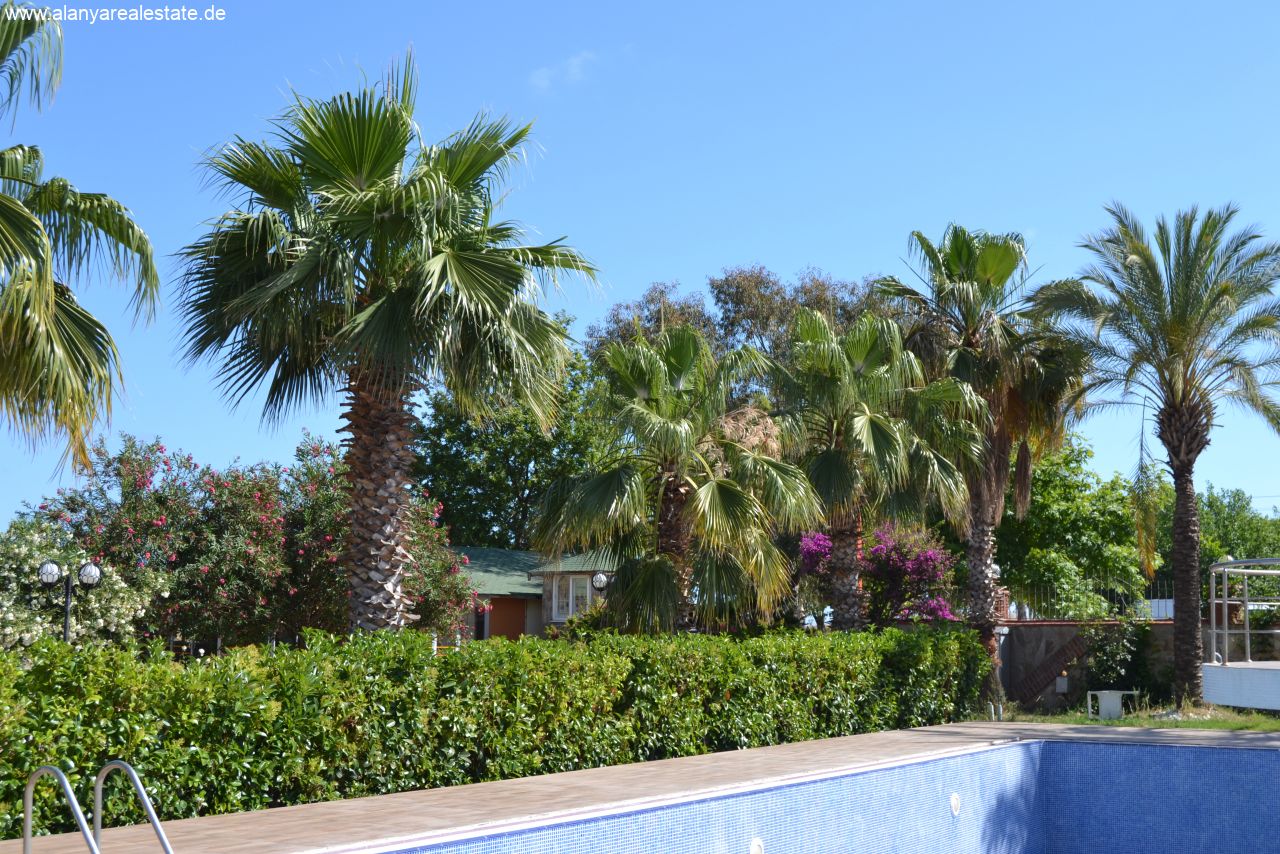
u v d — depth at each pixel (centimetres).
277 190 1121
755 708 1329
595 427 3766
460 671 985
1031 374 2077
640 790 873
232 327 1092
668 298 4147
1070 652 2334
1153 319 2008
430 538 2394
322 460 2294
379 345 1024
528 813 745
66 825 684
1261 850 1227
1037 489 3103
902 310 2172
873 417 1684
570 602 3303
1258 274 1989
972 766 1227
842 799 1012
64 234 982
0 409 896
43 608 1838
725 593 1491
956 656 1769
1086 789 1335
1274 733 1429
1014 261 2064
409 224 1062
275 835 655
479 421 1152
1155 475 2098
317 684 848
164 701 747
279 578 2148
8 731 657
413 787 926
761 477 1492
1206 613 2570
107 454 2106
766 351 4041
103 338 960
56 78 979
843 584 1798
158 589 1989
